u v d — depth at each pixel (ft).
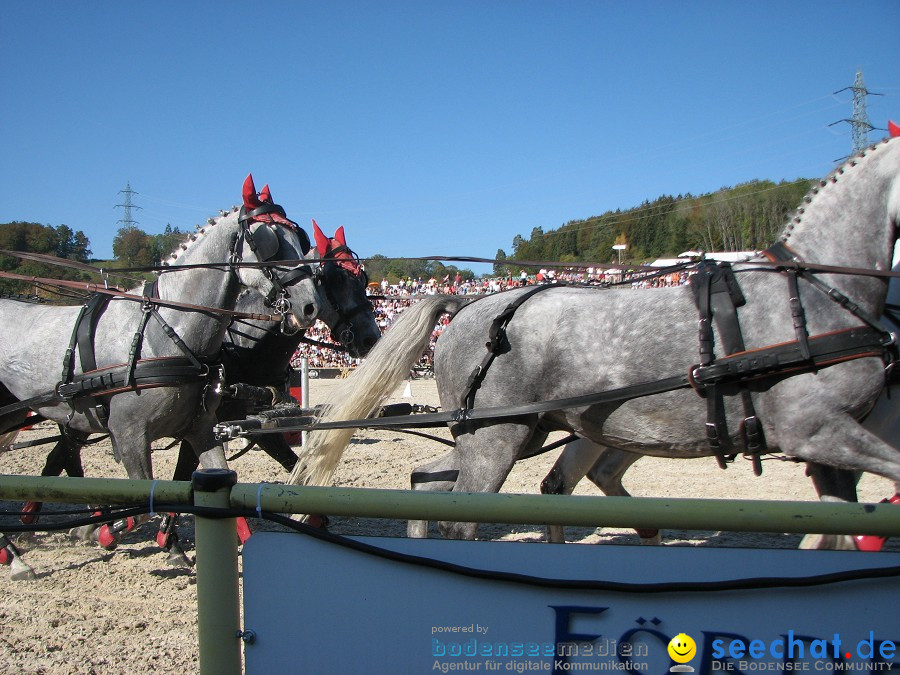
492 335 12.05
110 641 11.92
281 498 6.22
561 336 11.78
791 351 10.21
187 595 14.19
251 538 6.38
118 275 17.95
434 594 6.17
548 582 5.98
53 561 16.70
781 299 10.60
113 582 15.05
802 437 10.27
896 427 12.00
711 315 10.80
